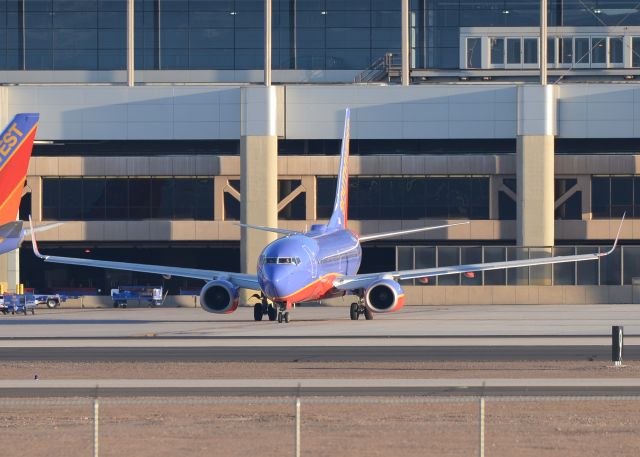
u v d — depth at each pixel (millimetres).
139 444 113938
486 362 186625
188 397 147500
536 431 120125
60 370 179000
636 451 109688
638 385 156500
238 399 134375
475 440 115062
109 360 193000
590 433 118938
